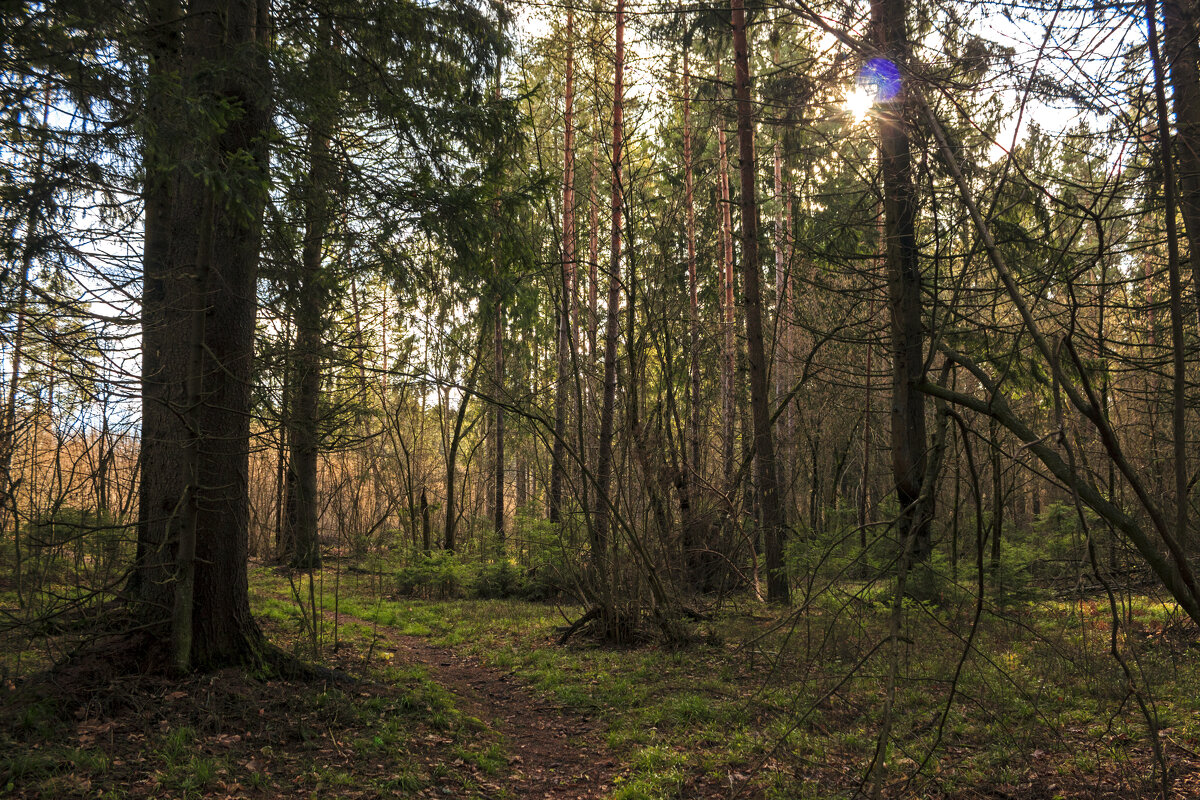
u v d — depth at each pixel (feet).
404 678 25.45
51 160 17.30
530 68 37.63
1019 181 14.51
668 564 34.09
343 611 39.11
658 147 56.03
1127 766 18.65
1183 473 11.27
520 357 64.90
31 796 14.53
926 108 11.69
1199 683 24.32
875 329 22.24
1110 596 11.59
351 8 25.45
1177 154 14.65
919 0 14.90
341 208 25.49
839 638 20.62
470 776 19.22
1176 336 11.15
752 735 21.52
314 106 23.24
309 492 45.03
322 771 17.66
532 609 43.83
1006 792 17.53
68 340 17.11
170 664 20.33
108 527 19.11
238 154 18.86
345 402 25.40
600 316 46.37
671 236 38.24
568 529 38.78
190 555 20.56
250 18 22.58
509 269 28.55
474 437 88.38
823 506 64.75
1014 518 67.10
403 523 54.44
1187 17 12.39
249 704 19.79
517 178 28.19
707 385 68.08
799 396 64.08
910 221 17.33
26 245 16.81
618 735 22.27
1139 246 17.81
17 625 18.58
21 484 20.01
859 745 20.58
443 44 27.96
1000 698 22.18
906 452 14.90
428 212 24.79
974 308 17.38
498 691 27.48
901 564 13.03
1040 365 29.43
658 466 35.42
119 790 15.19
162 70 19.42
